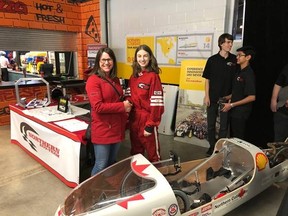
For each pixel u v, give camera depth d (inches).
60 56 237.0
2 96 189.2
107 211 59.7
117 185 68.9
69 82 193.3
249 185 84.0
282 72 108.3
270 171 91.8
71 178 102.9
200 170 93.4
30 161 132.6
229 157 98.5
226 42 124.7
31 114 123.7
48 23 208.7
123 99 96.1
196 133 159.6
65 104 127.0
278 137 113.9
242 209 92.7
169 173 86.3
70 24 223.5
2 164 129.0
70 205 67.3
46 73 213.0
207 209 73.2
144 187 65.8
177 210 66.0
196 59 162.9
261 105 138.4
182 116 166.1
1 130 181.6
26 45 202.1
